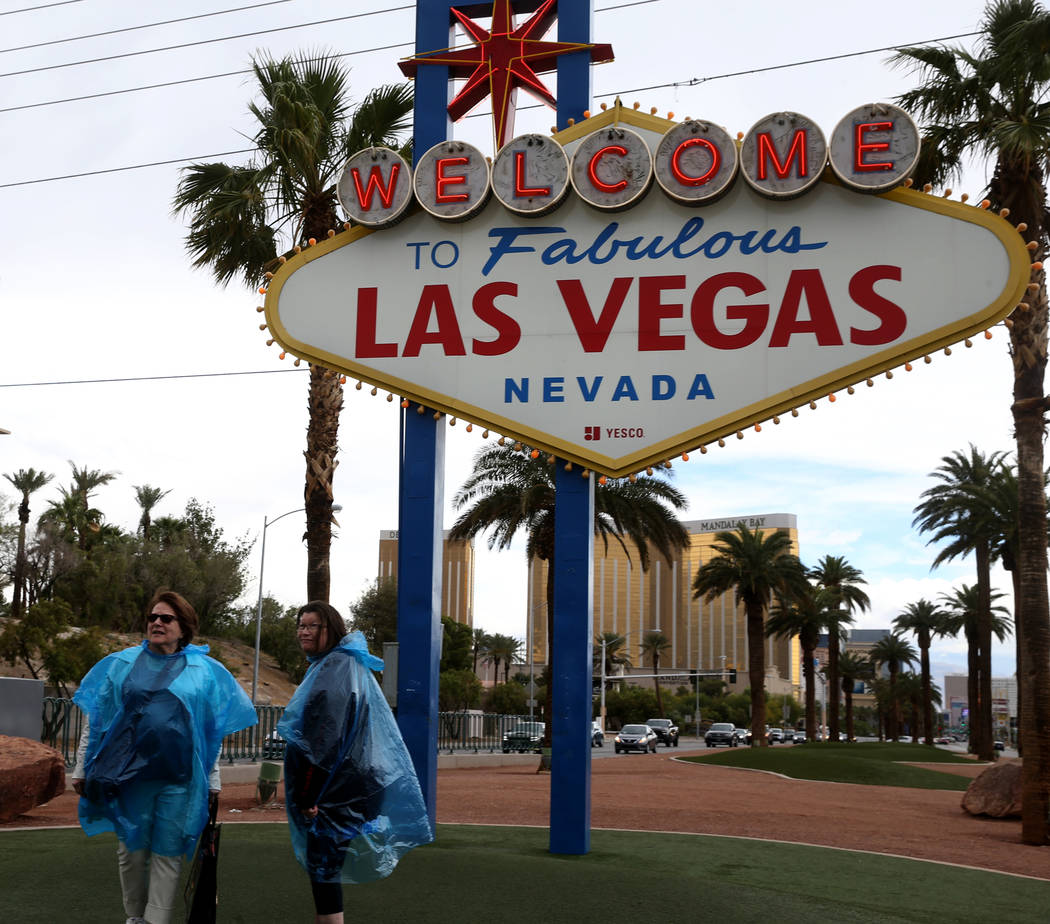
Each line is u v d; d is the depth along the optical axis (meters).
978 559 48.34
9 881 7.24
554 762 10.34
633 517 30.39
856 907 8.24
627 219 10.73
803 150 10.20
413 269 11.18
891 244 10.07
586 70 11.45
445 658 83.94
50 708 18.86
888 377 9.94
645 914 7.21
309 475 17.97
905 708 116.31
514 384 10.77
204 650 5.76
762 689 53.19
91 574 56.12
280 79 18.44
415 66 12.05
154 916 5.30
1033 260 10.95
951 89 17.08
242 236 18.52
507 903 7.27
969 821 17.80
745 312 10.32
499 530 31.56
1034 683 15.25
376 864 5.42
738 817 16.09
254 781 21.45
